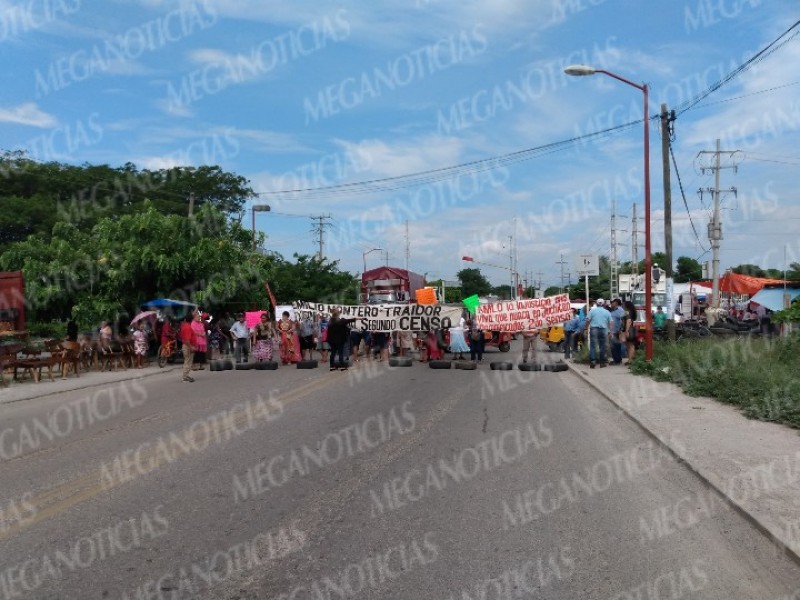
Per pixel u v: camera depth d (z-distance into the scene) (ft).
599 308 65.51
